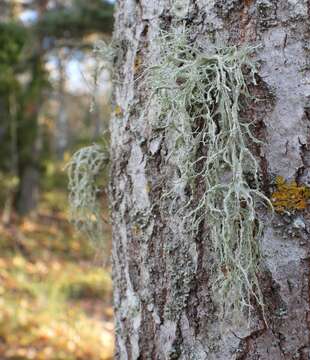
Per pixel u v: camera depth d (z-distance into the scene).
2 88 4.41
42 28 3.19
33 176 5.16
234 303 0.68
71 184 0.87
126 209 0.77
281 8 0.68
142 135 0.75
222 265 0.69
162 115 0.72
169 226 0.73
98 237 0.88
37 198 5.21
